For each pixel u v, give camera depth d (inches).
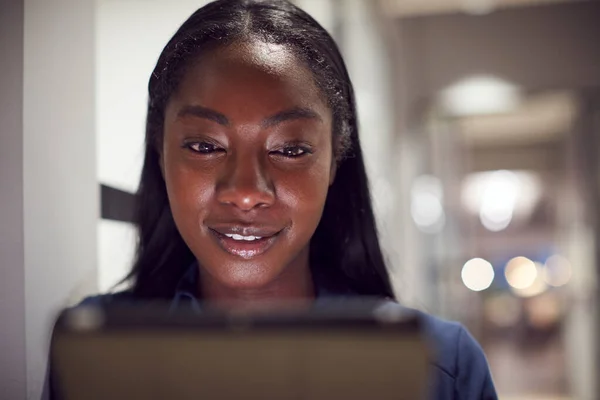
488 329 265.4
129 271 40.5
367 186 37.8
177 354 17.6
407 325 17.4
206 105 29.4
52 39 38.0
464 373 33.3
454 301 174.1
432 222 170.1
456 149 191.3
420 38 160.9
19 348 35.2
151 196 37.4
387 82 140.6
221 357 17.5
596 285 151.1
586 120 153.3
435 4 152.6
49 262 37.5
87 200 41.5
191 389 17.7
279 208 29.6
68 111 39.6
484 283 244.8
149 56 49.9
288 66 30.3
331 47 34.5
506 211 328.2
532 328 259.3
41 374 36.9
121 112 46.4
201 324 17.7
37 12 36.7
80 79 40.8
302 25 33.1
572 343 167.8
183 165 30.0
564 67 153.7
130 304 36.2
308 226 30.6
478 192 320.8
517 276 273.0
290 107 29.4
